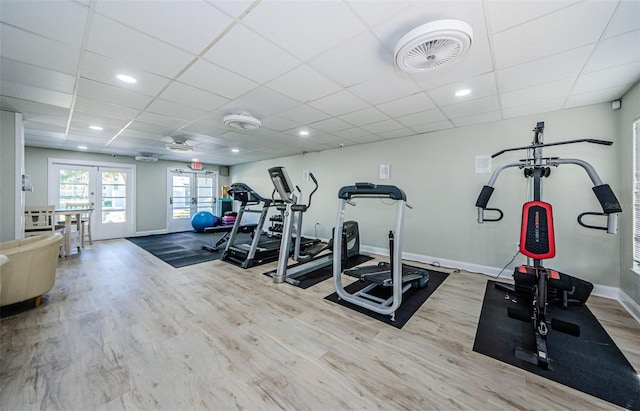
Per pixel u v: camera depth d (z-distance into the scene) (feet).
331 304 8.70
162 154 21.42
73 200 19.40
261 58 6.41
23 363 5.54
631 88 7.98
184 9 4.67
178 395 4.74
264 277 11.55
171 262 13.98
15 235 9.89
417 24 5.12
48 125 12.27
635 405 4.51
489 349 6.17
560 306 8.49
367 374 5.34
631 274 8.15
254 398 4.70
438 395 4.78
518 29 5.22
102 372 5.31
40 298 8.50
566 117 9.93
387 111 10.27
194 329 7.04
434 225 13.50
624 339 6.57
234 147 18.26
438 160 13.33
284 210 12.71
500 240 11.59
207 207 27.81
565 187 9.92
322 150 19.13
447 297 9.27
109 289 9.96
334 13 4.81
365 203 16.53
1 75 7.19
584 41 5.60
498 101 9.18
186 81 7.66
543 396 4.74
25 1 4.36
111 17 4.86
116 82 7.70
